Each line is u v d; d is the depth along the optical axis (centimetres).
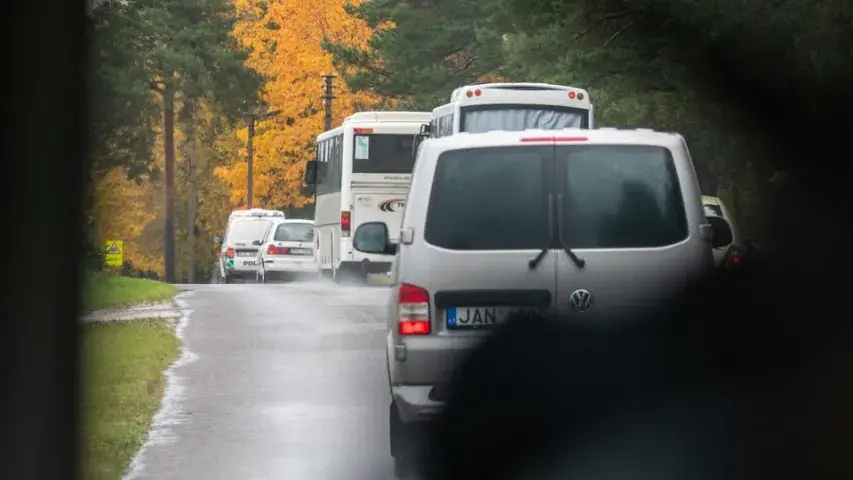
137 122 12275
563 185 2559
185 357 5069
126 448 3222
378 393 4081
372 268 10506
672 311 2539
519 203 2562
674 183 2562
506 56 10838
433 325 2548
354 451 3139
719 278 2600
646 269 2536
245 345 5491
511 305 2539
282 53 18238
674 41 6569
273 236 13325
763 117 6644
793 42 5994
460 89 8331
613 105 8006
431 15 14312
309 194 19312
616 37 7094
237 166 19462
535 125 8200
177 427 3503
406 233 2583
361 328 6241
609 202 2555
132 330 6012
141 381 4350
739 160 7194
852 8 5744
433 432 2691
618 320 2531
